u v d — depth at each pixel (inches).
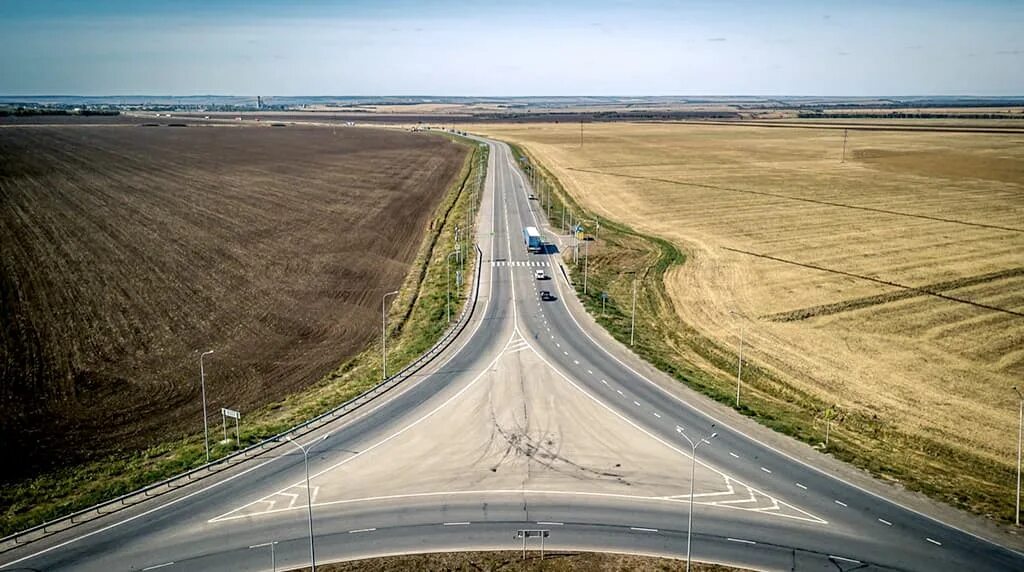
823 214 6259.8
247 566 1830.7
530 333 3481.8
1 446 2383.1
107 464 2298.2
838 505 2086.6
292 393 2871.6
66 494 2128.4
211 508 2071.9
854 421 2635.3
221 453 2349.9
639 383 2925.7
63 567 1817.2
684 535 1958.7
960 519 2015.3
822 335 3506.4
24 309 3673.7
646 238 5487.2
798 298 4050.2
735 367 3174.2
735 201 6934.1
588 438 2481.5
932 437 2507.4
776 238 5423.2
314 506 2085.4
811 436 2490.2
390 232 5777.6
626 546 1911.9
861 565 1831.9
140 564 1833.2
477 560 1850.4
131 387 2874.0
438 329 3518.7
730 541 1930.4
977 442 2476.6
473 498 2128.4
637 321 3752.5
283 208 6599.4
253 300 3978.8
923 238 5324.8
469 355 3208.7
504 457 2356.1
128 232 5403.5
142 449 2406.5
